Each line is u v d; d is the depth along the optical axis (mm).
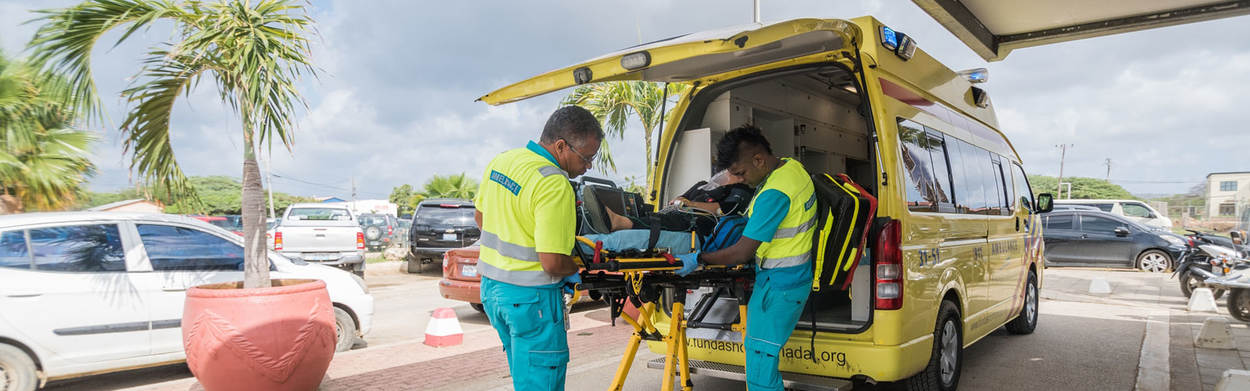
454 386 5457
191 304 4664
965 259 5023
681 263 3438
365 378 5703
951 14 5688
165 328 5684
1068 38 6551
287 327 4652
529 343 3145
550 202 2973
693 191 4414
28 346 5094
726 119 4973
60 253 5344
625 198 3578
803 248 3650
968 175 5348
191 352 4625
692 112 5031
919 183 4332
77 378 6172
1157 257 15117
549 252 2949
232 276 6047
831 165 6277
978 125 5969
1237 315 8555
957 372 4918
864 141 6918
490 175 3275
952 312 4805
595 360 6406
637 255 3377
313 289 4887
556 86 3941
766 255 3678
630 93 12875
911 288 4023
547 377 3160
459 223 15992
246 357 4543
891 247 3904
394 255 21344
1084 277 14328
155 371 6465
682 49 3379
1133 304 10438
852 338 4016
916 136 4434
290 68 5297
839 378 4059
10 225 5219
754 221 3512
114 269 5531
